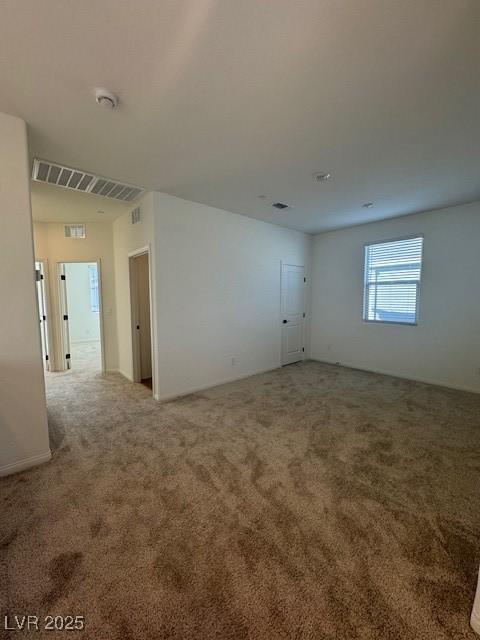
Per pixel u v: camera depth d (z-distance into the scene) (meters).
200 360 4.06
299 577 1.36
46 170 2.85
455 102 1.87
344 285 5.40
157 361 3.64
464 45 1.42
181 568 1.40
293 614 1.20
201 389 4.09
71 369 5.23
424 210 4.21
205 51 1.46
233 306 4.45
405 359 4.66
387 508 1.80
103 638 1.12
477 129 2.17
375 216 4.52
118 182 3.15
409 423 3.01
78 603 1.24
